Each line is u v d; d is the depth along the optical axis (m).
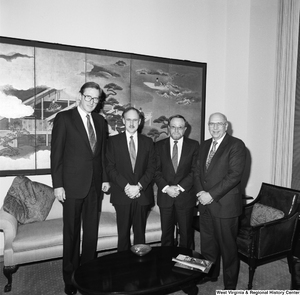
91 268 2.13
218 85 4.53
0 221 2.70
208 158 2.71
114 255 2.34
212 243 2.76
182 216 2.86
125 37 3.87
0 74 3.25
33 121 3.41
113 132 3.82
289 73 3.85
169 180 2.91
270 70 4.21
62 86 3.52
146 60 3.98
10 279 2.69
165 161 2.94
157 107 4.09
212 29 4.44
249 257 2.74
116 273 2.07
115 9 3.80
